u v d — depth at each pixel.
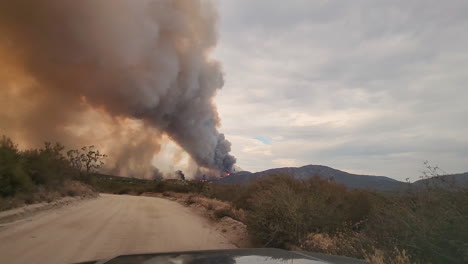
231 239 10.62
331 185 12.73
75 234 9.69
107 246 8.31
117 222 12.98
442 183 6.29
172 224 13.41
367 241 7.06
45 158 20.38
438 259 5.63
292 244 9.00
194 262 2.56
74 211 15.89
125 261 2.62
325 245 8.01
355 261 2.91
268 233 9.35
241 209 15.76
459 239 5.39
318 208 9.57
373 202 9.67
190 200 28.55
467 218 5.51
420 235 5.77
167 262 2.57
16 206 13.05
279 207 9.44
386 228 6.96
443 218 5.76
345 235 8.16
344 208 10.77
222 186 29.78
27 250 7.33
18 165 15.33
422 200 6.43
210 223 14.66
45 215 13.34
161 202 29.36
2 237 8.62
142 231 11.08
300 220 9.10
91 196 27.69
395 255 6.11
